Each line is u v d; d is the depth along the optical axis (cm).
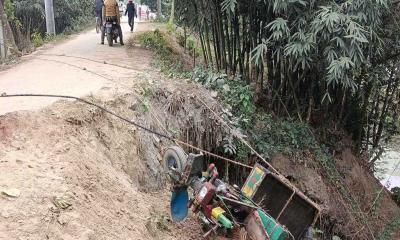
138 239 446
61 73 912
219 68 1020
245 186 582
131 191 533
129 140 625
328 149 999
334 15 689
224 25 997
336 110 1029
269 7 785
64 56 1209
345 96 1004
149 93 750
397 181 1290
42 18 2545
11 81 836
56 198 402
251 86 932
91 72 912
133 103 691
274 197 571
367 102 1065
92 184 469
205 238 558
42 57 1198
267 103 979
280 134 913
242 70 992
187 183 532
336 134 1026
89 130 567
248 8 896
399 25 849
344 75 759
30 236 347
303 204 572
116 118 634
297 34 746
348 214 892
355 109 1086
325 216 869
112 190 495
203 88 864
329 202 884
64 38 1844
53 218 378
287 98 963
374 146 1170
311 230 597
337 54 729
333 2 731
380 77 989
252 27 909
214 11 983
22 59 1181
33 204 382
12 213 363
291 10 749
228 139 810
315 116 993
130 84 770
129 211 488
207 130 802
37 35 1756
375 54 884
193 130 781
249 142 850
